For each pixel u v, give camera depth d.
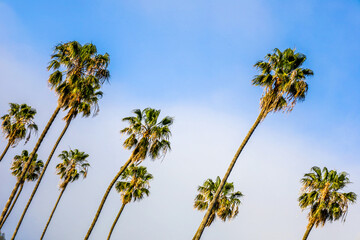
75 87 20.31
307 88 17.19
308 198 23.73
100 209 22.64
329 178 23.84
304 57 17.98
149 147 22.38
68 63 20.77
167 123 23.41
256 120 18.11
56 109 20.61
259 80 18.55
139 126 22.80
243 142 18.09
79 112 24.16
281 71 17.84
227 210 29.78
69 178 39.84
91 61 20.70
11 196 20.73
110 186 23.17
